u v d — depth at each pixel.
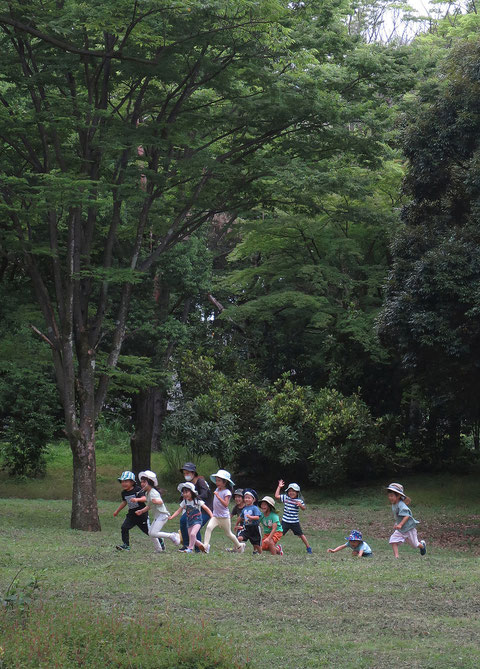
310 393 31.22
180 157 20.25
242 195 21.89
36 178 18.23
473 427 34.19
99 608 8.95
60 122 17.17
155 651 7.38
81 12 15.47
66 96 18.33
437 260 19.88
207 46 17.86
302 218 30.28
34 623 7.90
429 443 32.38
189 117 19.36
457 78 21.39
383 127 20.36
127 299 19.94
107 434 40.12
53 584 10.27
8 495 28.75
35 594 9.20
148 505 13.66
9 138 18.83
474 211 20.47
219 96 20.64
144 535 17.94
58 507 23.52
